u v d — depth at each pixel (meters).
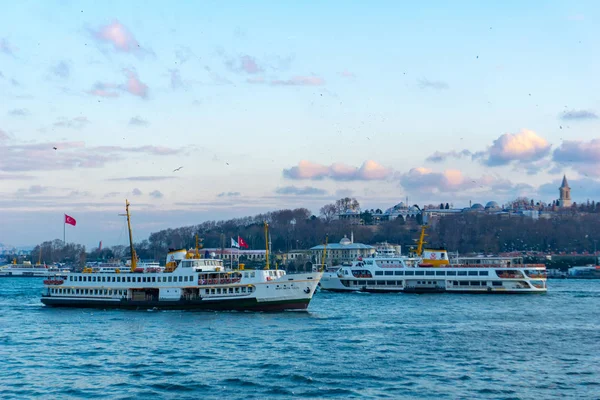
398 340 126.75
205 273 169.38
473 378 97.38
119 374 100.38
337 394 89.50
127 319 156.12
